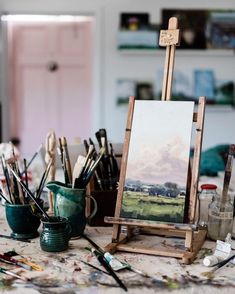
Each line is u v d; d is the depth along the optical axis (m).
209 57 3.43
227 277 1.03
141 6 3.37
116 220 1.20
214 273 1.05
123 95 3.47
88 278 1.02
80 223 1.28
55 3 3.41
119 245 1.20
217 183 1.88
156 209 1.19
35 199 1.24
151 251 1.16
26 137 3.81
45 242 1.17
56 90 3.76
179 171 1.20
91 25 3.65
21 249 1.20
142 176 1.23
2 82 3.51
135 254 1.17
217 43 3.39
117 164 1.49
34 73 3.74
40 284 0.99
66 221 1.19
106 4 3.39
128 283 1.00
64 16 3.54
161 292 0.98
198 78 3.43
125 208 1.21
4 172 1.30
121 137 3.51
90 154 1.31
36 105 3.78
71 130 3.81
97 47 3.44
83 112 3.78
